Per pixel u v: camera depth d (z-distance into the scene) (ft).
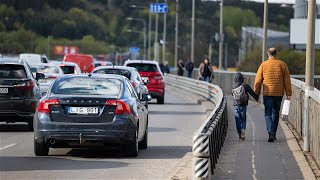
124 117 113.50
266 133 147.84
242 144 129.90
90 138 112.27
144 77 266.16
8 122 168.86
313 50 119.34
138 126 119.44
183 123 188.03
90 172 100.94
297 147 124.77
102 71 197.16
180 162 110.83
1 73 155.94
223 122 131.54
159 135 155.53
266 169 100.32
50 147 120.16
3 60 160.15
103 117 113.09
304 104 120.47
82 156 117.80
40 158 114.62
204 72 322.96
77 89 116.67
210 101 275.39
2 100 154.51
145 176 97.91
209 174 86.48
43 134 112.68
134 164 109.40
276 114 133.08
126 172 101.40
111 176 97.60
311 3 119.24
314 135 109.40
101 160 113.39
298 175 95.35
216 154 104.73
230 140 136.36
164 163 110.73
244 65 530.27
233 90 136.67
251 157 112.47
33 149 126.21
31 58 345.92
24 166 105.70
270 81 132.36
